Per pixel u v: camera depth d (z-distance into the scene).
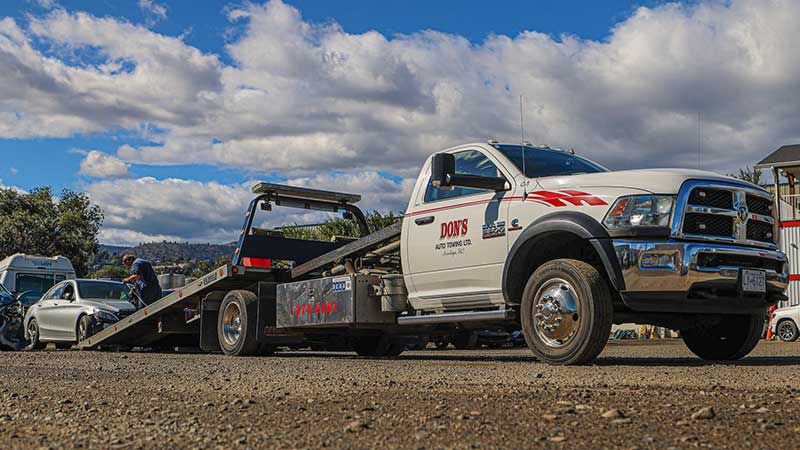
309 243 10.42
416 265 7.72
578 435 2.86
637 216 5.90
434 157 6.75
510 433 2.93
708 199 6.01
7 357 10.41
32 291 23.17
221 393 4.65
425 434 2.94
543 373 5.42
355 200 10.99
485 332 16.44
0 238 42.31
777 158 27.89
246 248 9.88
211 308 10.51
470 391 4.31
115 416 3.76
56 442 3.07
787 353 10.16
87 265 44.97
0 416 3.86
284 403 4.03
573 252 6.77
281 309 9.43
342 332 9.55
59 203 44.91
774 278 6.28
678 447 2.62
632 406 3.52
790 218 26.92
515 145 7.44
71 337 14.08
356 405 3.85
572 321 6.04
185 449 2.84
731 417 3.19
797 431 2.87
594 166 7.50
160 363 8.28
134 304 13.54
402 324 7.78
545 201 6.48
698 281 5.80
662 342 18.55
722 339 7.29
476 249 7.05
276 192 10.18
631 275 5.86
